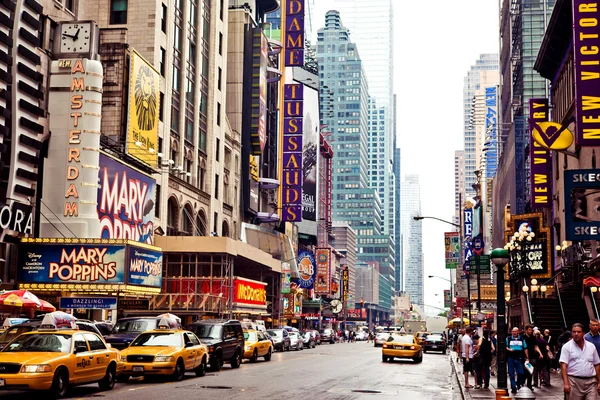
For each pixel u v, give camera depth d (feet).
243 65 289.12
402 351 144.77
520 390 83.15
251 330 141.79
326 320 526.57
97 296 137.28
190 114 222.89
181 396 68.28
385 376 104.22
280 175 322.75
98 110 142.61
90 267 134.31
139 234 166.30
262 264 239.50
